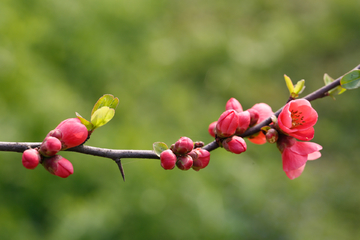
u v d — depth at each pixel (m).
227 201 6.25
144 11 9.07
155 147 1.66
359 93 9.55
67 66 7.36
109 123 6.70
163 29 9.75
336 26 11.23
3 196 5.51
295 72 10.32
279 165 7.66
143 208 5.43
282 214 6.64
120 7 8.48
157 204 5.49
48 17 7.40
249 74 9.68
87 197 5.75
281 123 1.70
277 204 6.79
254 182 6.70
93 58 7.44
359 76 1.85
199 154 1.68
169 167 1.58
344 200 7.44
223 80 9.09
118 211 5.41
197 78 9.21
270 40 10.55
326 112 9.24
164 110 7.56
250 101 9.26
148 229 5.34
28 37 6.70
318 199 7.29
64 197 5.70
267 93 9.60
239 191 6.43
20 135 5.57
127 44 8.41
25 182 5.69
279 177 7.39
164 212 5.48
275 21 11.39
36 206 5.74
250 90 9.42
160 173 5.76
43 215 5.75
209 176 6.30
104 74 7.50
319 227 6.66
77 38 7.48
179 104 7.55
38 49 7.05
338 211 7.23
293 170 1.82
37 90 6.07
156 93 7.86
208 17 11.35
